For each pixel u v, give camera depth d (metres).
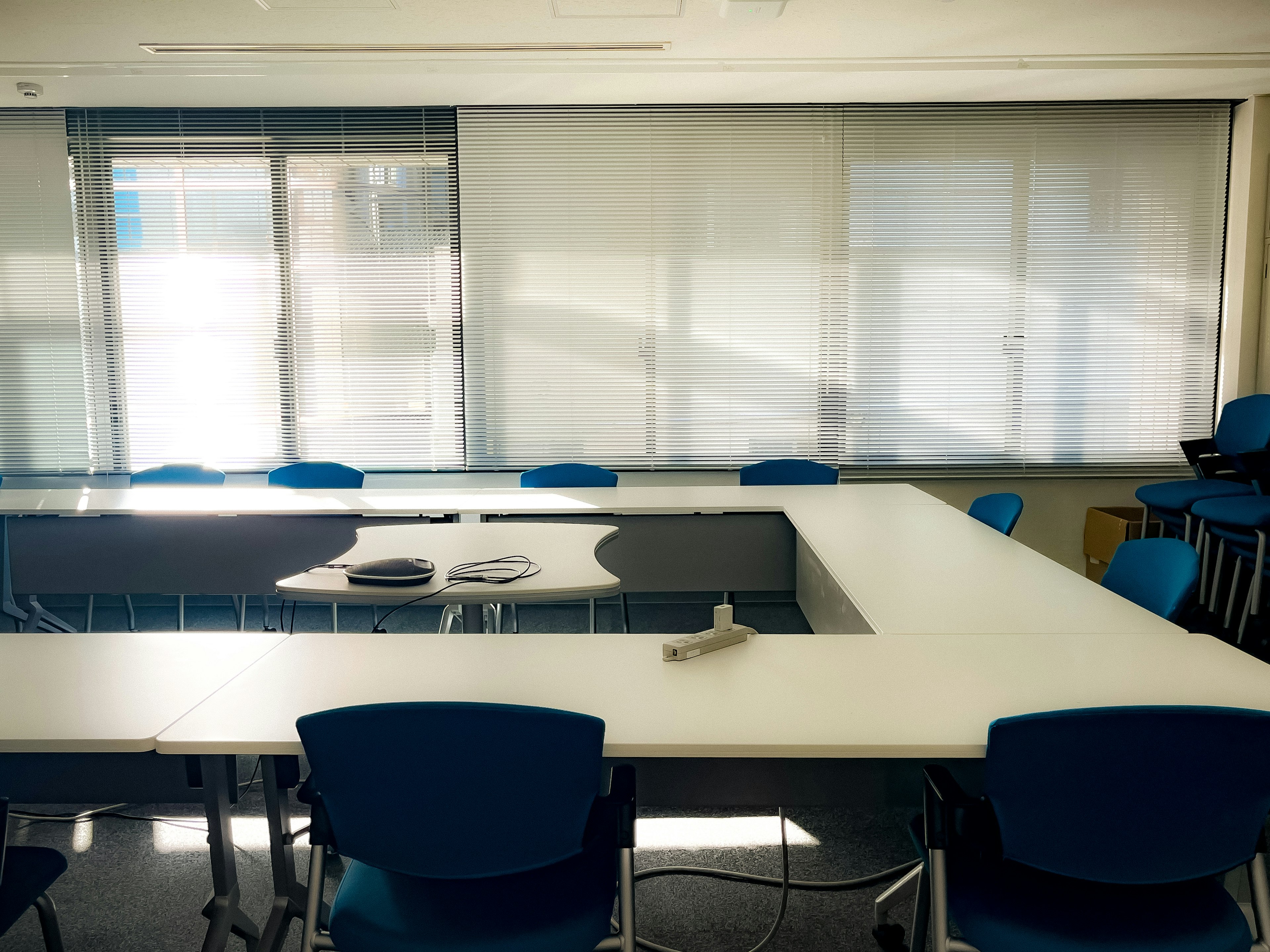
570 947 1.43
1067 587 2.48
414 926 1.45
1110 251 5.12
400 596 2.46
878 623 2.14
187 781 1.78
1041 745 1.30
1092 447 5.27
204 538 3.92
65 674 1.81
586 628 4.64
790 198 5.07
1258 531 4.16
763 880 2.34
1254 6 3.57
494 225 5.08
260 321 5.11
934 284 5.14
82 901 2.29
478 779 1.33
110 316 5.10
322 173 5.04
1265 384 5.09
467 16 3.61
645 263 5.12
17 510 3.75
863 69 4.30
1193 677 1.76
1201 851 1.34
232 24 3.68
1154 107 4.96
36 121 4.97
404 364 5.18
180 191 5.04
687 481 5.27
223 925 1.77
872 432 5.24
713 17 3.64
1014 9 3.58
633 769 1.59
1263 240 5.03
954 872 1.58
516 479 5.29
